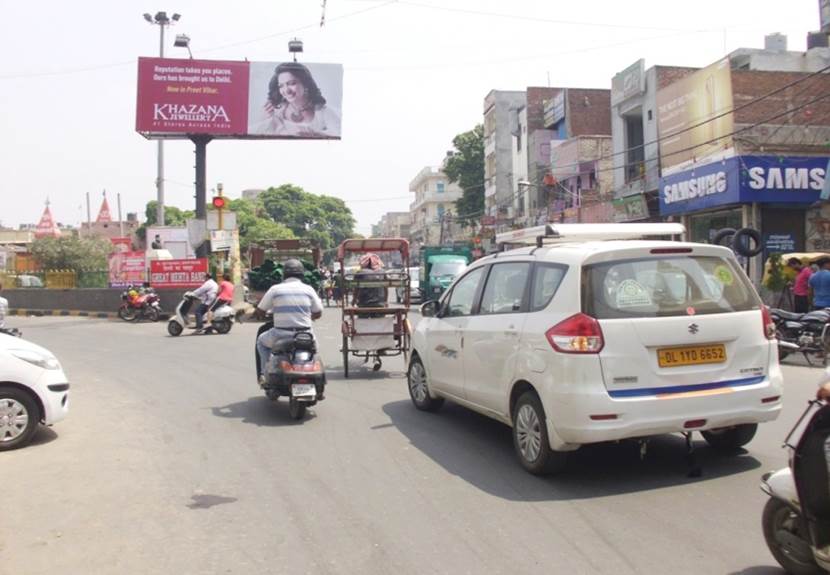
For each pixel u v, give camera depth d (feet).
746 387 18.13
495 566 13.39
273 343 27.22
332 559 13.91
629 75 93.35
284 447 22.74
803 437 11.55
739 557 13.57
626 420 17.04
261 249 93.61
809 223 65.62
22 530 15.72
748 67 88.94
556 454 18.24
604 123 127.95
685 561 13.46
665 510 16.17
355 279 36.86
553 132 135.54
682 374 17.65
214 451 22.40
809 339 38.34
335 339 56.24
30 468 20.62
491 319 21.47
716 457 20.21
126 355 47.70
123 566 13.75
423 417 26.76
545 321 18.39
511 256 21.83
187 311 61.67
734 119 71.41
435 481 18.79
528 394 19.03
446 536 14.94
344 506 16.97
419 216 309.63
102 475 19.88
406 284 37.29
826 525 11.64
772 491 12.60
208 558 14.07
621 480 18.42
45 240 120.16
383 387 33.88
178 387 34.55
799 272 50.39
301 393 26.20
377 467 20.24
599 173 104.73
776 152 63.93
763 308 18.97
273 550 14.42
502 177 164.86
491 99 170.19
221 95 97.19
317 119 100.83
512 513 16.21
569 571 13.11
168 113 95.50
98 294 87.15
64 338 59.93
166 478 19.54
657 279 18.13
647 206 84.84
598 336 17.22
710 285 18.54
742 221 66.18
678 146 80.33
